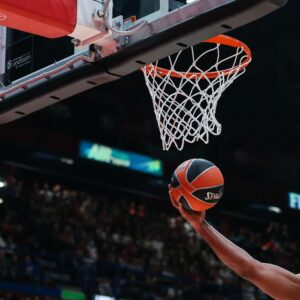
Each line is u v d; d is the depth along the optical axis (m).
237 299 17.77
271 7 3.98
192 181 3.34
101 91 19.89
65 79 4.97
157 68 5.22
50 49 5.11
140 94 19.84
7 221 17.06
